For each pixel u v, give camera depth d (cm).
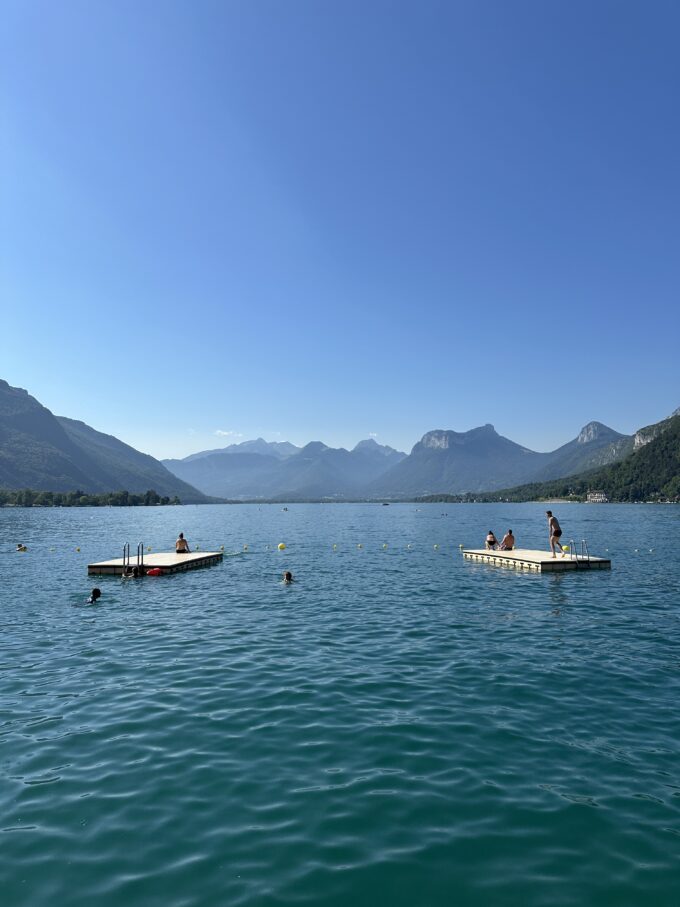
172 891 636
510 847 717
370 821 775
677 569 3550
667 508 19775
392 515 15775
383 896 627
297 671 1460
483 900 621
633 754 976
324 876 661
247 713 1169
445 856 699
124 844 724
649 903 616
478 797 837
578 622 2042
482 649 1675
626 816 785
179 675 1428
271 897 625
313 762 950
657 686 1331
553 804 817
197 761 954
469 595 2633
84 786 872
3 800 832
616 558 4228
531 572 3441
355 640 1786
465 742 1027
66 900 621
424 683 1363
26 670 1475
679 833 746
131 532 7856
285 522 11431
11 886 645
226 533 7725
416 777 898
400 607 2341
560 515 14000
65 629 1955
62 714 1167
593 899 622
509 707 1200
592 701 1234
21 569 3672
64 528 8838
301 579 3192
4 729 1091
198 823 771
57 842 729
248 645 1727
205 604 2430
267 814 793
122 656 1609
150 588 2884
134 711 1183
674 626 1973
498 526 9450
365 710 1184
